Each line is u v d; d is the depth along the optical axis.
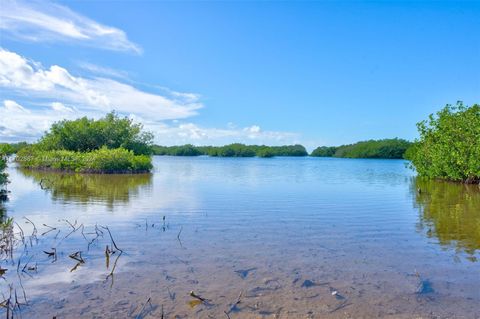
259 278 7.39
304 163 76.62
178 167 51.81
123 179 29.25
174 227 11.66
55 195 18.98
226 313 5.96
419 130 30.81
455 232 11.09
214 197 18.70
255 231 11.20
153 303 6.29
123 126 48.16
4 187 21.52
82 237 10.39
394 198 18.69
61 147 45.25
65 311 6.01
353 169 50.81
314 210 14.88
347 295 6.62
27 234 10.73
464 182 26.53
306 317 5.85
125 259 8.51
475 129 24.11
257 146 146.62
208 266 8.05
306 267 8.03
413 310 6.05
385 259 8.55
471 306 6.16
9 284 7.11
